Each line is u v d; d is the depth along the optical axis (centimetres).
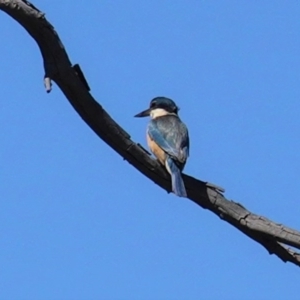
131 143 1206
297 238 1198
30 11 1027
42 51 1072
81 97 1113
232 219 1235
